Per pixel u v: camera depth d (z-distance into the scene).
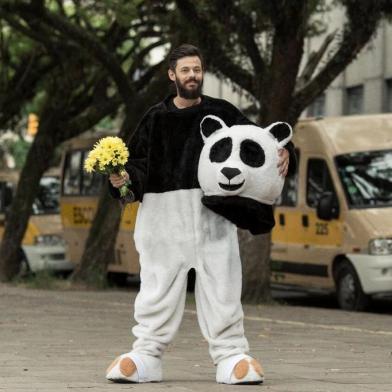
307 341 12.48
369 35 19.22
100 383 8.11
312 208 22.08
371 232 20.19
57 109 28.97
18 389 7.75
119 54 29.38
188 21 19.81
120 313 17.06
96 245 25.58
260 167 7.95
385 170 21.39
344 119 22.33
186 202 8.08
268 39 20.80
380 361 10.20
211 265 8.02
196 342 12.23
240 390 7.64
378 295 20.64
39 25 25.88
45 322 15.16
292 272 22.75
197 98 8.19
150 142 8.12
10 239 29.41
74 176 31.45
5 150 40.78
